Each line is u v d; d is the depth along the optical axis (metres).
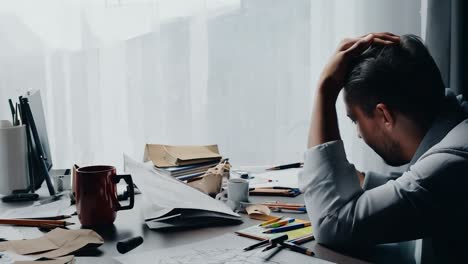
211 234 0.87
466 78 1.60
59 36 1.83
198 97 1.90
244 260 0.73
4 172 1.17
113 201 0.93
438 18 1.62
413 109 0.83
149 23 1.84
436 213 0.75
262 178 1.34
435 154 0.77
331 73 0.91
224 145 1.94
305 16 1.89
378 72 0.83
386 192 0.78
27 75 1.84
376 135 0.88
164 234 0.87
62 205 1.08
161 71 1.87
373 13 1.86
